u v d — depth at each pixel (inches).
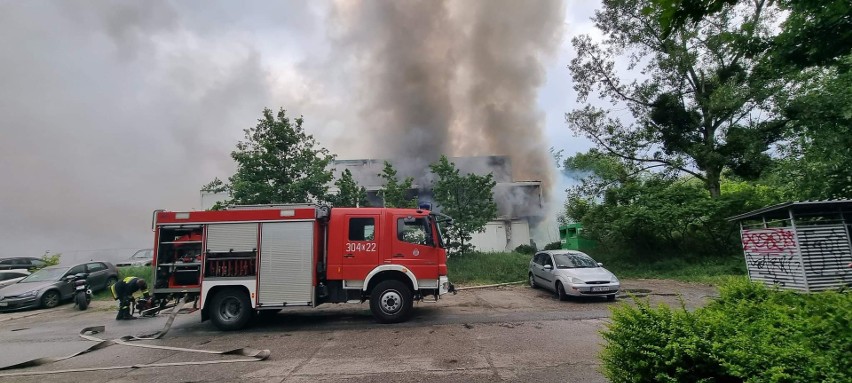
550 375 205.6
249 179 626.8
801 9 158.1
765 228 501.4
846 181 429.1
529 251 1007.6
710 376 111.0
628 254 768.3
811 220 478.3
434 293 361.7
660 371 117.0
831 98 490.6
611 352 131.5
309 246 350.0
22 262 908.6
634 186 777.6
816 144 506.0
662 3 104.1
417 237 363.9
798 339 103.0
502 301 466.6
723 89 679.1
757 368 98.8
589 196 842.2
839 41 164.7
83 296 527.5
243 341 308.3
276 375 220.7
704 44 704.4
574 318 358.0
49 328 404.8
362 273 355.3
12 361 273.1
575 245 850.8
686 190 745.0
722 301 164.6
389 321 352.2
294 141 656.4
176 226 355.3
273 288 345.7
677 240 753.6
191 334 340.5
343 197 665.6
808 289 443.5
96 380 221.9
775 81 625.0
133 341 319.3
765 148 704.4
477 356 244.4
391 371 221.1
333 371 224.4
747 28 215.0
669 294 486.0
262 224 354.0
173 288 350.0
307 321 379.6
